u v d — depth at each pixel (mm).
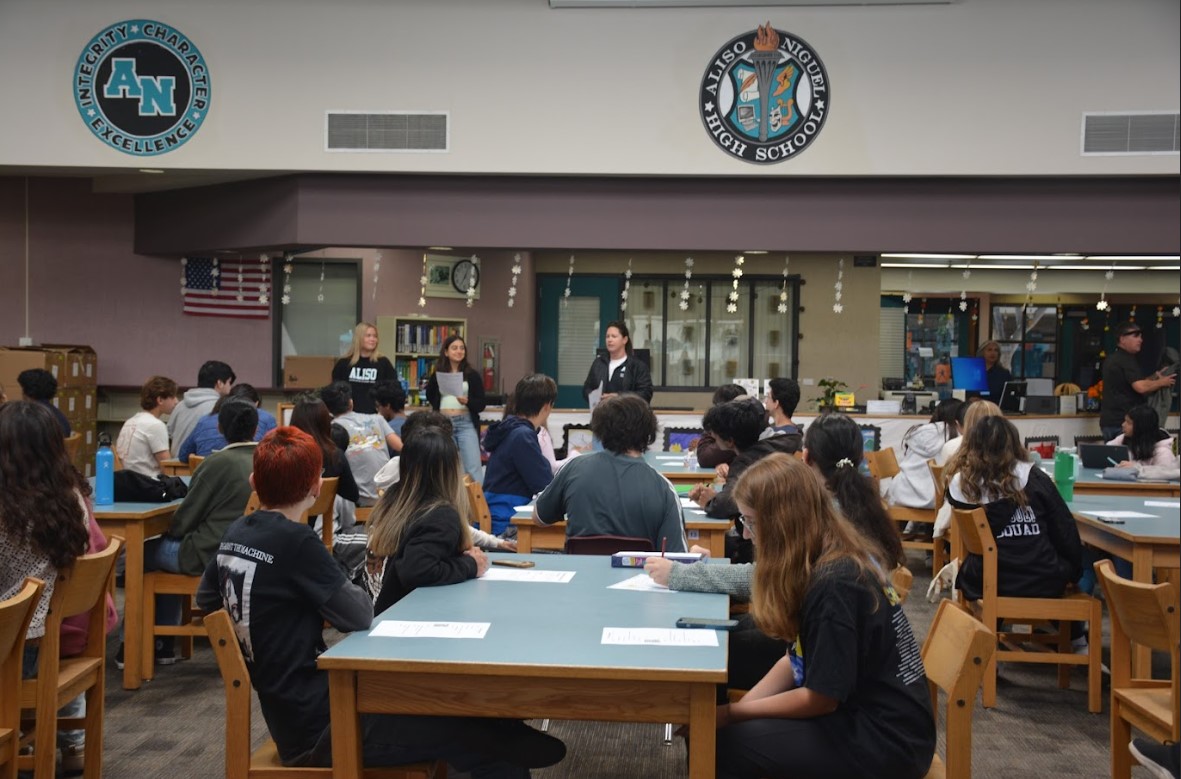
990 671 4480
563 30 8180
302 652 2650
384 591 3135
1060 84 8016
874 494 3059
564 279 13031
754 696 2686
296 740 2625
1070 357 15555
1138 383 8352
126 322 10242
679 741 4008
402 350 10812
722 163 8164
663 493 4020
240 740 2490
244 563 2652
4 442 2908
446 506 3146
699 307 13070
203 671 4879
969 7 8031
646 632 2516
